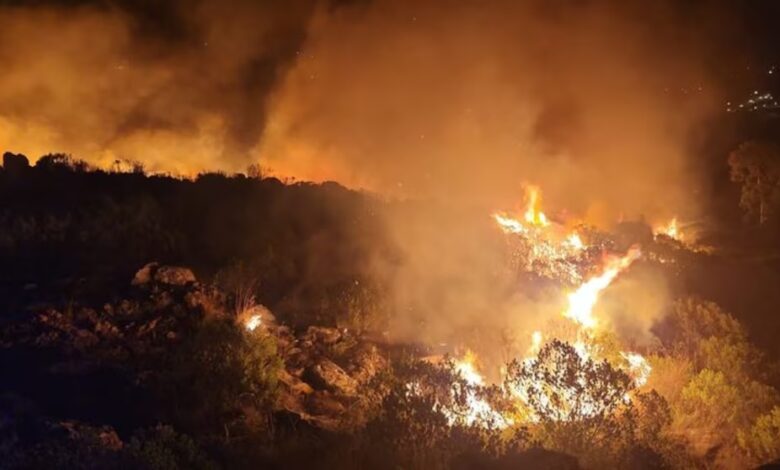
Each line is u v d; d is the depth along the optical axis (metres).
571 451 7.88
